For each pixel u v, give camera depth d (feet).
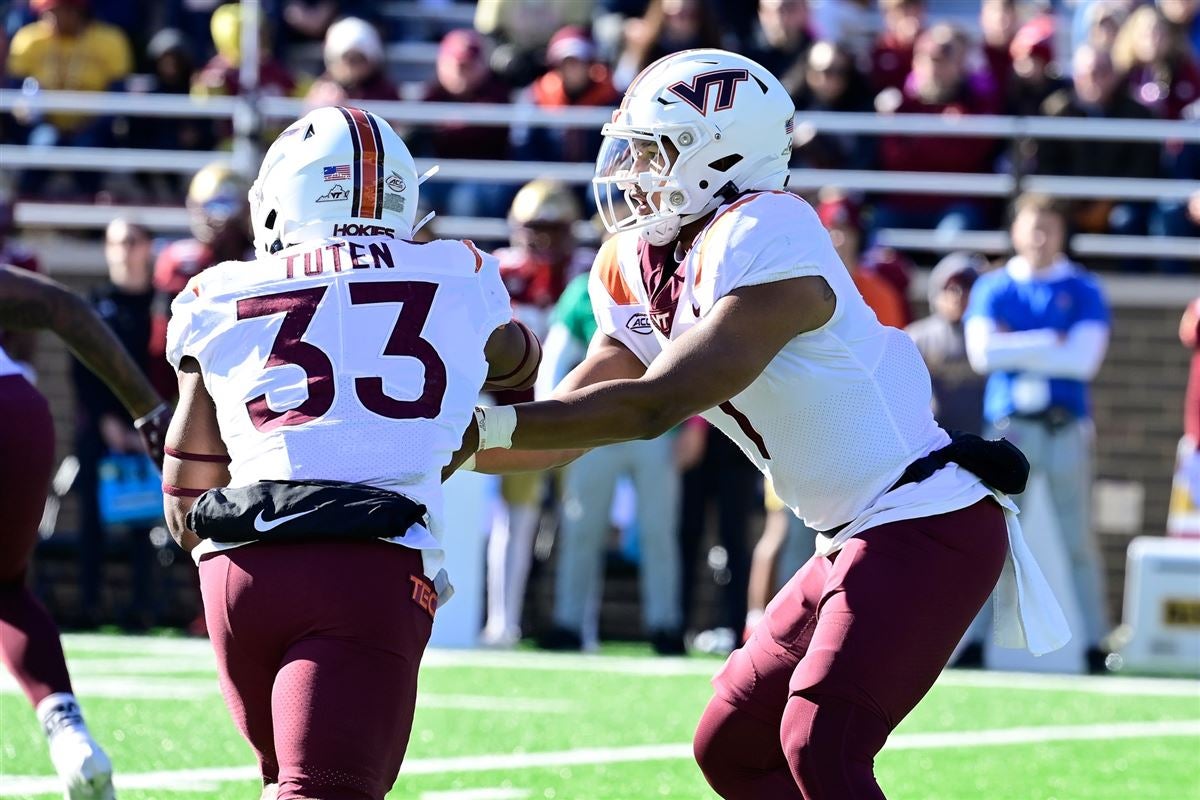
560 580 99.19
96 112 128.77
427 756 62.49
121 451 104.37
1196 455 106.11
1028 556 39.24
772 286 36.50
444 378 34.47
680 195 38.52
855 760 35.73
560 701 77.25
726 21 132.16
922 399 38.83
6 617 46.98
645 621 114.73
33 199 131.44
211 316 34.73
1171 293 120.67
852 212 97.71
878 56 127.65
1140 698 83.92
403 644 32.94
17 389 47.47
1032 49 123.95
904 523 37.45
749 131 38.70
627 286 40.11
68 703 45.85
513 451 40.06
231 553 33.50
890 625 36.42
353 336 34.14
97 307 102.12
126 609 105.09
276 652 33.27
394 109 122.01
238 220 103.09
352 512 32.73
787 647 39.24
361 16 149.48
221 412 34.45
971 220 120.88
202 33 146.51
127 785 54.54
